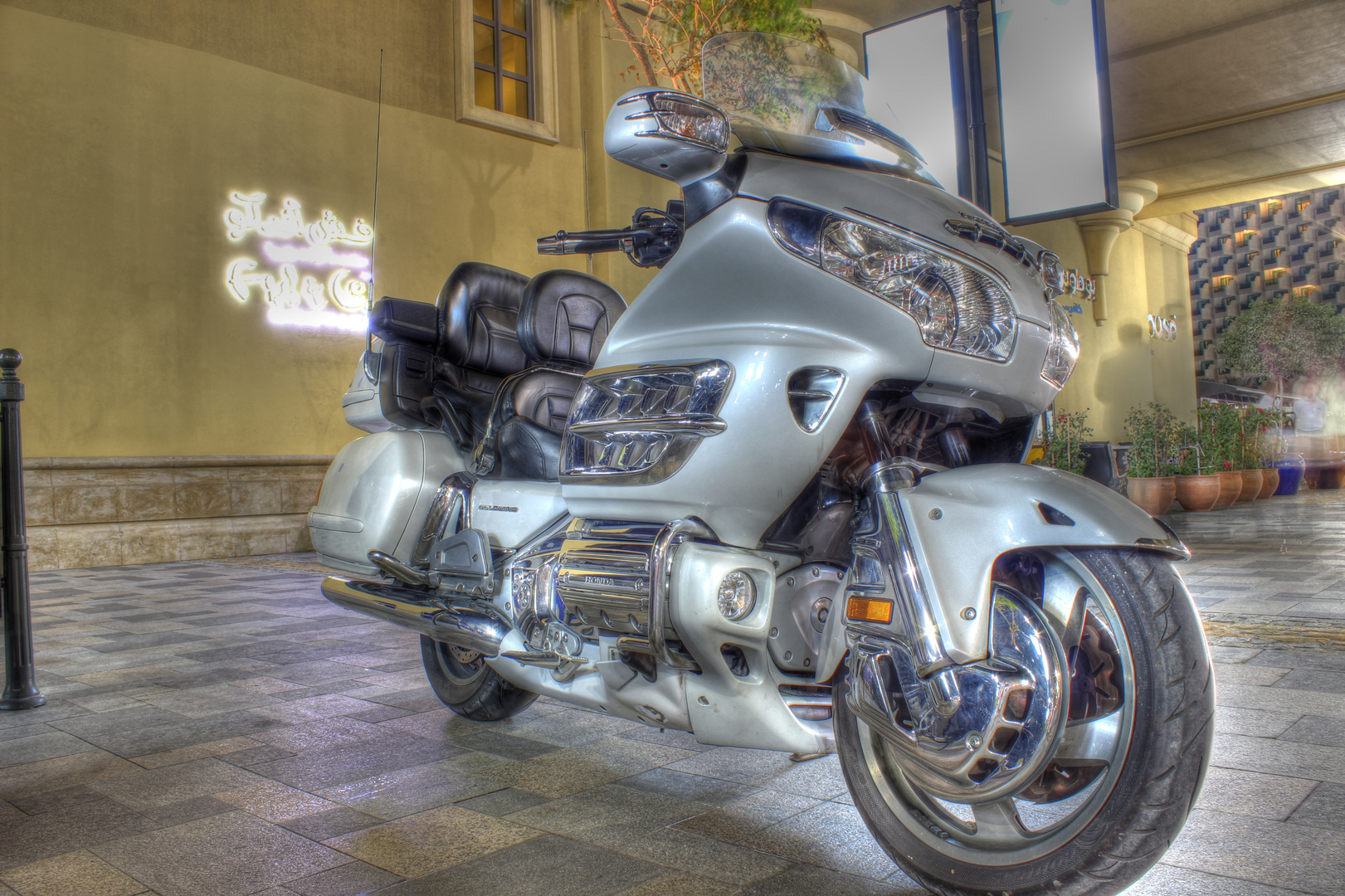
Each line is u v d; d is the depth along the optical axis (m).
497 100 12.34
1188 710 1.57
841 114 2.14
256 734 3.15
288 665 4.29
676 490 2.00
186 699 3.66
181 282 9.73
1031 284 2.01
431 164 11.59
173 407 9.66
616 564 2.04
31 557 8.58
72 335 9.11
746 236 2.00
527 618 2.39
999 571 1.86
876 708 1.76
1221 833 2.07
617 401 2.21
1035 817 2.31
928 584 1.67
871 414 1.92
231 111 10.10
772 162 2.06
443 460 3.08
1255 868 1.89
